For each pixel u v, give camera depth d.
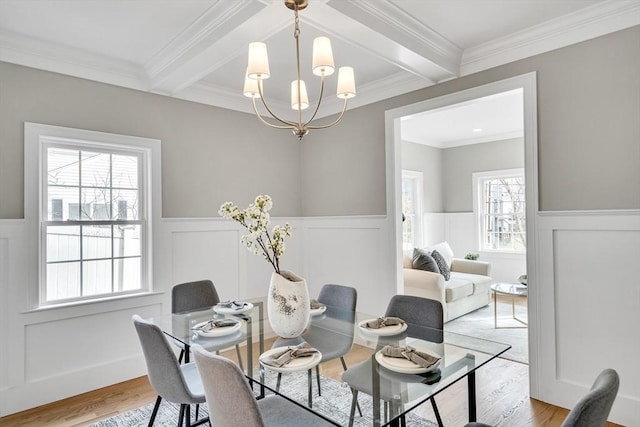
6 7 2.29
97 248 3.11
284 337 2.10
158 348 1.85
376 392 1.53
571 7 2.38
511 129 5.88
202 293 2.97
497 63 2.87
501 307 5.49
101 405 2.75
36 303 2.77
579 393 2.52
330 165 4.18
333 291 2.89
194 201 3.62
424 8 2.36
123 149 3.24
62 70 2.88
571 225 2.53
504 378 3.11
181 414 2.07
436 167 6.88
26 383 2.71
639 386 2.30
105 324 3.07
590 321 2.48
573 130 2.53
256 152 4.11
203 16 2.40
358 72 3.41
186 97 3.56
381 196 3.71
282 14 2.12
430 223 6.71
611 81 2.38
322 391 1.56
